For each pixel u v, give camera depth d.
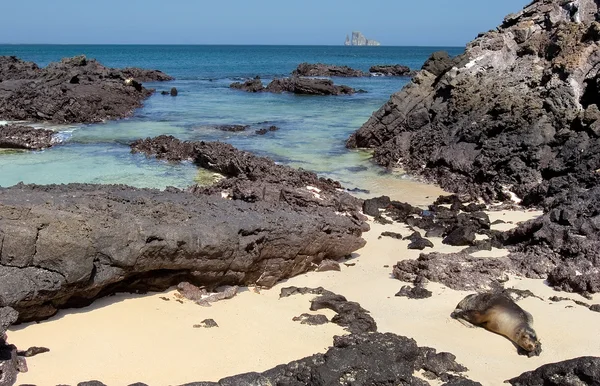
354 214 16.33
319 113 38.81
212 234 10.66
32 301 9.06
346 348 7.86
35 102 33.94
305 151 26.33
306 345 9.23
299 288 11.59
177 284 10.98
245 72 84.56
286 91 54.47
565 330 9.92
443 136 23.52
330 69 76.81
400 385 7.44
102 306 10.12
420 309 10.78
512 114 21.94
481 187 20.09
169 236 10.24
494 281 11.88
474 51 27.05
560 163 18.92
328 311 10.52
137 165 22.83
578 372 7.32
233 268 11.08
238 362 8.66
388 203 17.73
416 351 8.26
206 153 22.25
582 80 21.92
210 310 10.47
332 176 22.14
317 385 7.19
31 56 126.44
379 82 68.12
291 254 12.04
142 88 47.19
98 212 9.99
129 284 10.55
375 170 23.30
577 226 13.12
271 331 9.72
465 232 14.45
